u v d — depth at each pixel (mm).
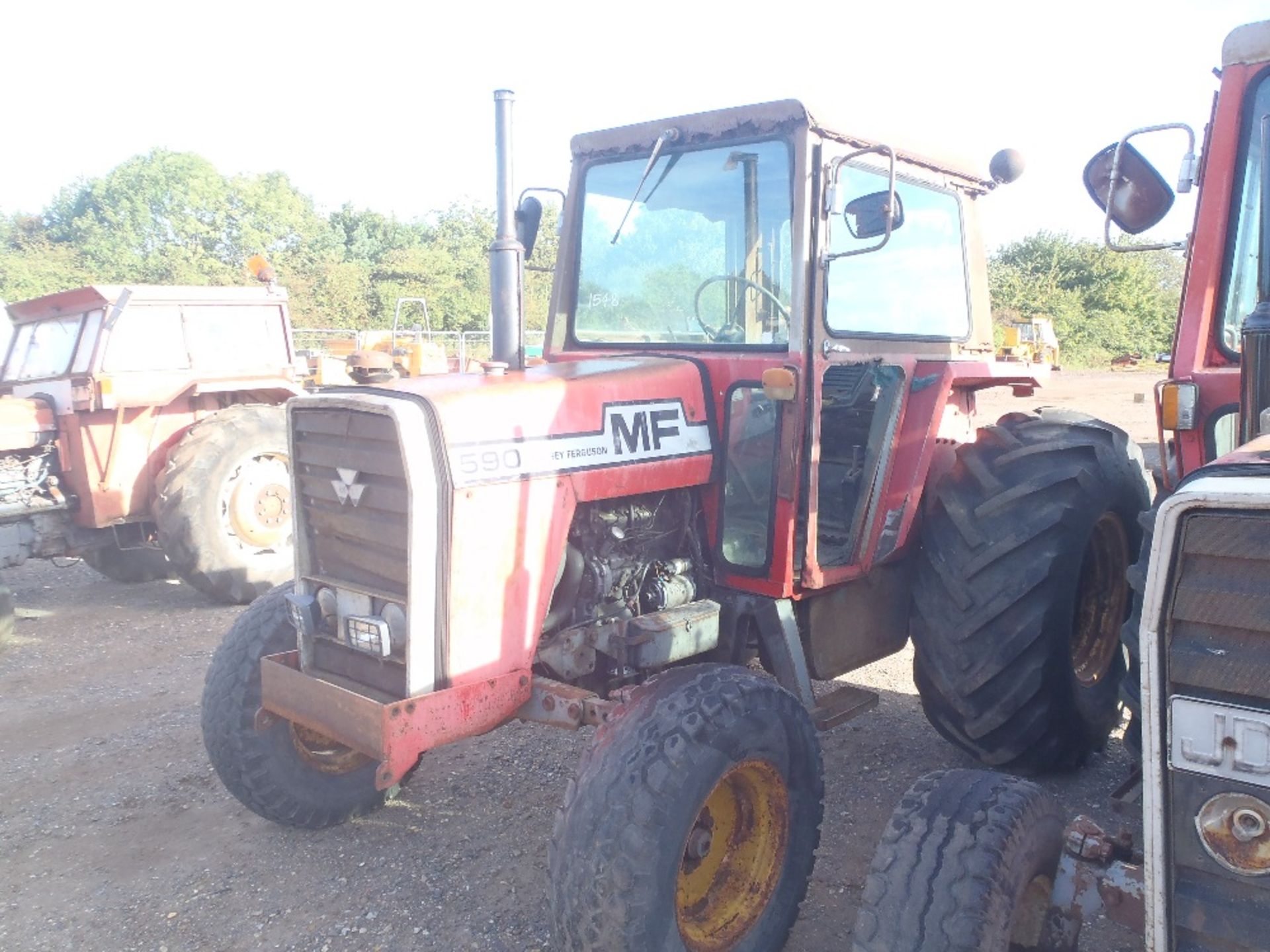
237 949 2975
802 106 3189
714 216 3494
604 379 3135
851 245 3521
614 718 2602
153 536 7348
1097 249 32219
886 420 3732
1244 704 1533
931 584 3668
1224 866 1567
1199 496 1532
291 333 8023
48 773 4254
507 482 2783
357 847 3535
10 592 6270
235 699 3326
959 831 2037
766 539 3357
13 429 6645
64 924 3133
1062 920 2070
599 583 3117
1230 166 2854
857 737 4289
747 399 3359
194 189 43625
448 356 19047
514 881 3295
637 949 2355
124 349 7023
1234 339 2889
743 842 2809
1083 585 3965
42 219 46219
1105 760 4090
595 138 3742
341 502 2910
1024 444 3811
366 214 45719
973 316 4445
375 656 2846
